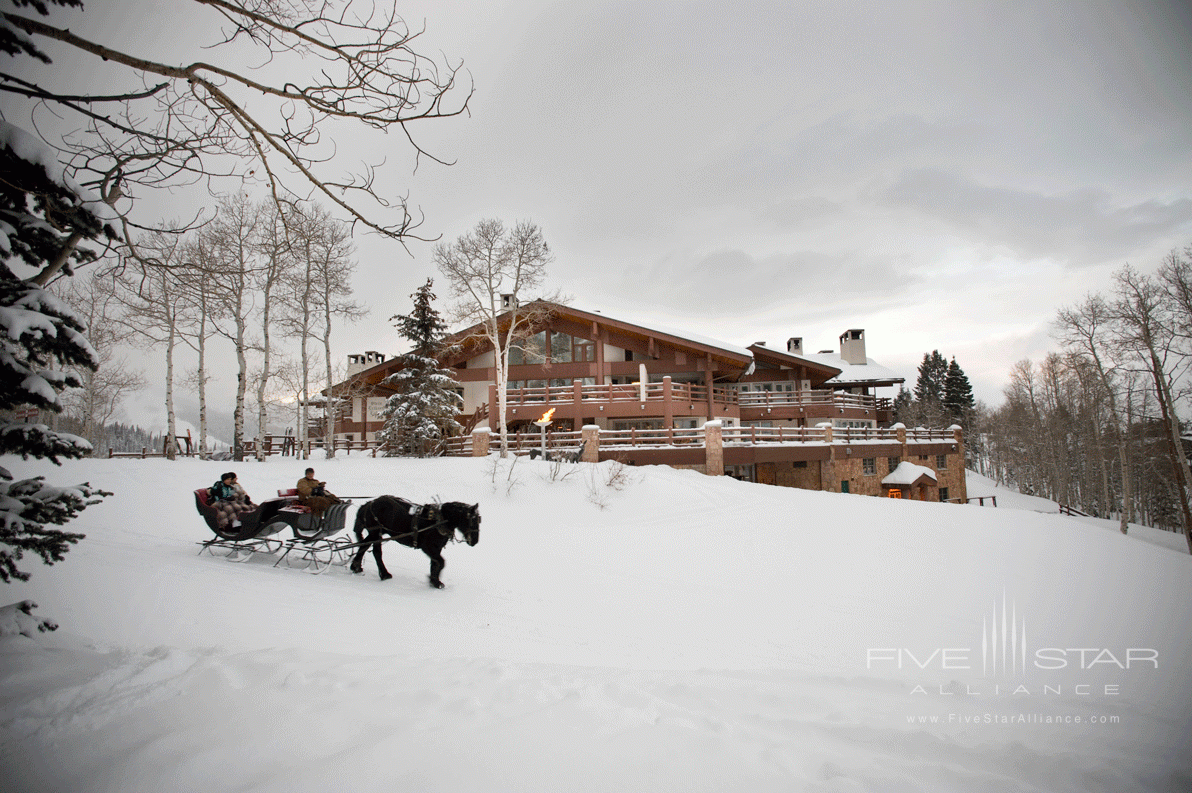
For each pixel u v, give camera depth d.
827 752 3.23
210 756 3.02
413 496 19.19
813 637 9.27
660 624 9.50
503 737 3.26
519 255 26.59
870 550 15.55
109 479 19.34
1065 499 51.72
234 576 9.43
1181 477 28.22
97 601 7.07
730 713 3.88
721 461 24.80
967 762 3.18
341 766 2.89
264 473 21.53
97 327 23.47
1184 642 8.98
